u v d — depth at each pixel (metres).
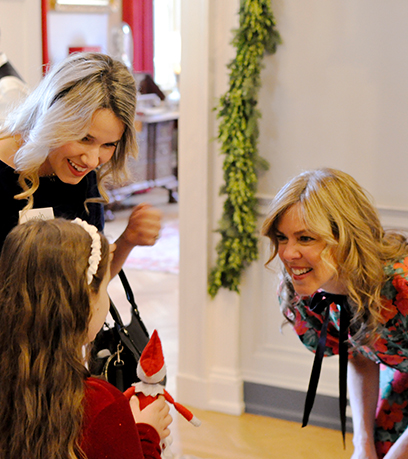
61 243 1.18
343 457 2.87
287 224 1.59
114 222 7.36
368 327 1.69
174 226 7.35
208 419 3.21
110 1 8.20
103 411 1.19
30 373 1.15
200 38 2.98
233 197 2.99
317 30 2.87
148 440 1.32
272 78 2.97
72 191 1.89
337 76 2.88
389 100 2.81
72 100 1.61
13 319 1.16
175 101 8.65
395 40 2.77
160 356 1.41
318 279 1.61
